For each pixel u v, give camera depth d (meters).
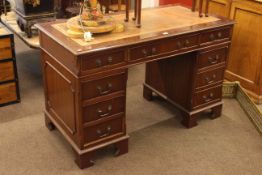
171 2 3.67
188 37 2.19
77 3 3.27
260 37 2.76
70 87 1.95
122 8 3.71
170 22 2.31
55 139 2.34
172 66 2.55
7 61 2.61
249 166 2.16
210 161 2.19
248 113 2.68
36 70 3.35
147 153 2.24
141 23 2.26
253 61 2.88
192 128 2.53
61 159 2.16
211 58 2.40
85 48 1.81
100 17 2.06
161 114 2.70
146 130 2.49
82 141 2.02
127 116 2.66
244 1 2.79
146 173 2.06
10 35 2.55
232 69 3.09
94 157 2.17
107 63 1.91
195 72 2.36
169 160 2.18
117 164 2.13
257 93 2.90
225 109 2.80
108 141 2.12
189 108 2.47
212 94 2.55
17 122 2.53
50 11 2.89
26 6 2.76
